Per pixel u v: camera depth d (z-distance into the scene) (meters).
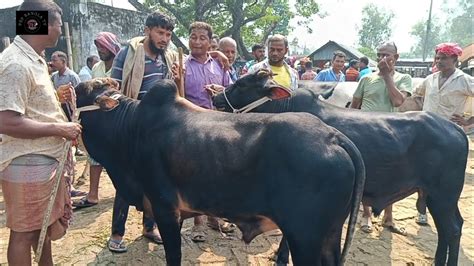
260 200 2.57
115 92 3.26
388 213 4.52
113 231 3.85
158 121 2.89
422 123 3.38
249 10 18.28
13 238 2.70
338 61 8.22
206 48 4.12
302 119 2.56
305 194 2.40
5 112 2.40
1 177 2.65
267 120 2.60
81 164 7.08
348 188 2.46
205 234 4.33
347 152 2.51
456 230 3.42
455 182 3.38
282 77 4.49
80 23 13.91
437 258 3.48
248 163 2.54
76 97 3.25
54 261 3.69
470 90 4.60
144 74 3.74
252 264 3.71
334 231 2.62
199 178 2.67
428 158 3.36
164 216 2.87
